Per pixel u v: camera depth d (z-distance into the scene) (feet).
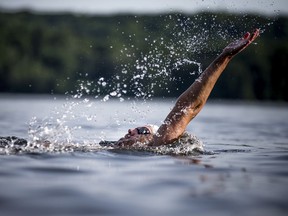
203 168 24.94
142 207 17.13
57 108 95.09
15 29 277.85
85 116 69.46
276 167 25.70
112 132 45.93
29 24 289.74
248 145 38.86
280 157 30.14
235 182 21.31
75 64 253.65
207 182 21.27
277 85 203.92
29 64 262.47
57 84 250.37
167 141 30.73
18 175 22.44
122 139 31.86
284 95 203.41
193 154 30.42
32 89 251.39
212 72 29.66
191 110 30.48
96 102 132.98
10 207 17.03
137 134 31.58
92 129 48.60
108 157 27.96
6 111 86.53
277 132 54.95
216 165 26.02
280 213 16.47
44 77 252.62
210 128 59.11
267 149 35.63
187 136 31.81
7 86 254.47
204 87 29.71
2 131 46.24
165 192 19.31
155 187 20.20
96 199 18.16
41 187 19.98
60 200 17.98
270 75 203.82
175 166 25.40
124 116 74.02
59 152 29.22
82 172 23.32
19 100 152.97
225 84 198.90
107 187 20.13
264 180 21.85
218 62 29.58
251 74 202.28
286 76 204.23
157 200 18.07
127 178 22.03
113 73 181.16
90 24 284.20
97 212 16.49
